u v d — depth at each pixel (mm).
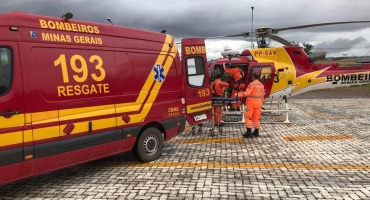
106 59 5109
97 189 4680
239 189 4578
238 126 10078
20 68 4000
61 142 4465
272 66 10930
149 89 5891
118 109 5297
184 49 7402
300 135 8484
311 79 11320
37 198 4375
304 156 6359
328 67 11602
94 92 4906
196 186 4727
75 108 4633
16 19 4035
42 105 4219
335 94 24719
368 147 7070
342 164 5789
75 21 4777
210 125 10391
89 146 4871
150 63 5922
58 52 4445
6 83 3883
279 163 5887
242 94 8141
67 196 4426
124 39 5469
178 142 7828
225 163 5922
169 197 4324
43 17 4367
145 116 5805
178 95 6621
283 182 4852
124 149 5566
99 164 6020
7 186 4875
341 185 4703
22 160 4020
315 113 13133
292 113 13102
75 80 4633
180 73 6727
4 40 3867
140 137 5828
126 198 4316
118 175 5320
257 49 11453
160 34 6293
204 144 7570
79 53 4711
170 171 5480
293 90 11250
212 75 10984
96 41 4984
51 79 4336
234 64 10984
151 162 6059
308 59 11484
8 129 3852
